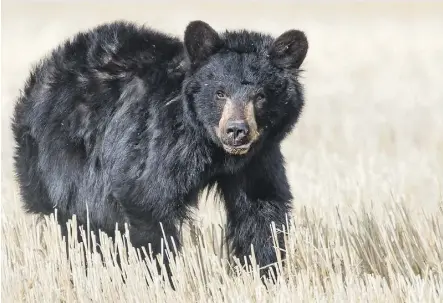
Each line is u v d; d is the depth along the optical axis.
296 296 10.13
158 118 11.37
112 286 10.91
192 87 11.30
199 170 11.47
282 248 11.85
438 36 49.66
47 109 12.66
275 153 11.75
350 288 10.10
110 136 11.85
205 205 14.30
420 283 10.34
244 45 11.47
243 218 12.03
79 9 76.81
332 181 16.78
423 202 16.39
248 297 10.38
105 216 12.34
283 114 11.44
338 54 43.28
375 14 73.75
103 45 12.30
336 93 32.16
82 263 11.80
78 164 12.37
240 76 11.17
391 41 47.84
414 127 25.03
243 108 11.01
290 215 11.98
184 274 10.95
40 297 10.98
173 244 11.33
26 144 13.04
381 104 29.36
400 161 19.92
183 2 94.69
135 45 11.96
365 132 24.30
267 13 73.50
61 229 12.90
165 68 11.58
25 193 13.27
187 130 11.33
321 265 11.33
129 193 11.51
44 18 62.75
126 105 11.71
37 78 13.04
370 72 37.22
